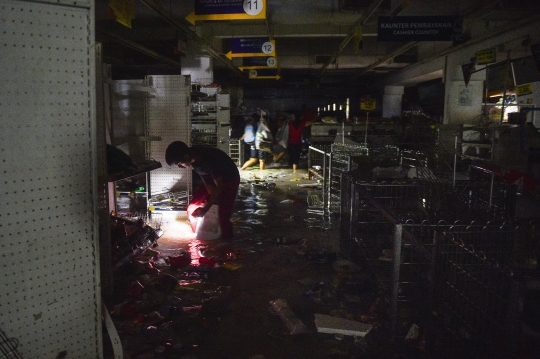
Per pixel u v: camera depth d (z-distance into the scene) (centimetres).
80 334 235
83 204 228
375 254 452
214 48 1337
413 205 484
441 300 306
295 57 1944
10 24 196
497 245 345
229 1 742
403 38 847
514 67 973
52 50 208
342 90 3053
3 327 210
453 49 1292
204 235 612
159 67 1789
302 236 631
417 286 364
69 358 233
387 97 2544
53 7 206
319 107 3077
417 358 311
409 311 363
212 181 612
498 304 270
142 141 702
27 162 207
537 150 795
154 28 1205
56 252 221
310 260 517
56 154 216
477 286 284
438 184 472
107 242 407
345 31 1272
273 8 1015
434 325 314
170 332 343
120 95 683
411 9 952
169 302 398
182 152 538
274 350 322
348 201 518
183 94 716
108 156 457
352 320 362
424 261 376
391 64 1877
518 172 531
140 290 412
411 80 2006
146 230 515
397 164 718
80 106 221
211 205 578
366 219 493
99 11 1007
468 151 977
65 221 223
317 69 2361
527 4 841
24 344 216
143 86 709
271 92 3084
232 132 1827
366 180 509
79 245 229
